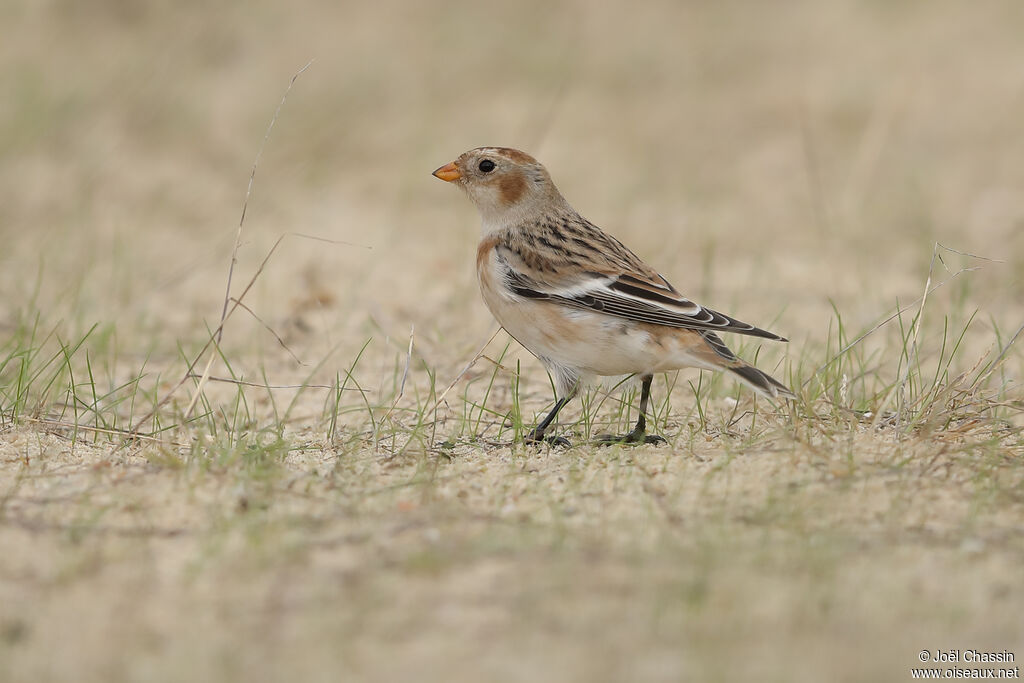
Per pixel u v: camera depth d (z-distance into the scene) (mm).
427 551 7469
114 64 24984
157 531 7859
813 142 22969
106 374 12367
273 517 8031
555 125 23641
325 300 15227
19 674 6266
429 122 23422
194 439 9859
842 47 28156
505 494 8547
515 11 29234
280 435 9805
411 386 12055
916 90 25125
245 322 14531
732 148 22797
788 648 6375
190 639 6559
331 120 23188
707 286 15453
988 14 30406
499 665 6250
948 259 16547
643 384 10023
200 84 24750
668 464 9117
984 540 7625
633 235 18078
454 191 20672
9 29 26125
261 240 18031
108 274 16031
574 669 6199
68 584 7152
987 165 21453
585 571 7199
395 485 8688
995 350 11977
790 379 10781
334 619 6715
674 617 6672
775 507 8102
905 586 7035
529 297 9977
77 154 21125
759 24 29547
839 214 19188
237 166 21484
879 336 13695
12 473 8984
